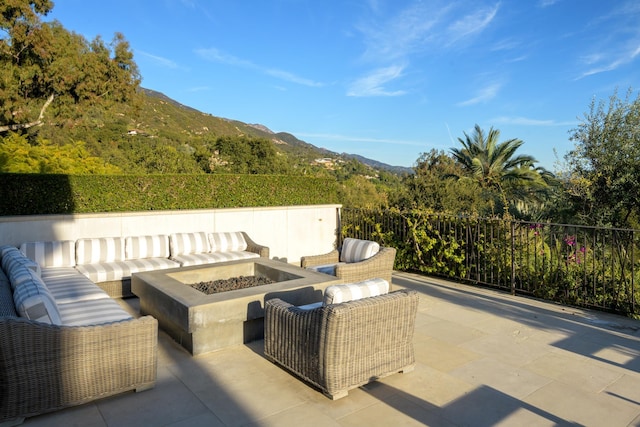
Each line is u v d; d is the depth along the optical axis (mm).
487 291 6770
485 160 20109
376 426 2811
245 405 3078
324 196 10266
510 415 2975
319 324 3154
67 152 11000
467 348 4270
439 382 3486
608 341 4500
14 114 15562
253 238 8906
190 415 2938
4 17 14742
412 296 3555
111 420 2865
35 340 2801
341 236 10070
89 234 7055
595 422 2898
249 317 4277
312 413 2969
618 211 10180
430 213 7848
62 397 2918
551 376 3627
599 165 10445
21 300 3037
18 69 15406
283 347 3582
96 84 17156
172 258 6902
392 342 3467
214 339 4098
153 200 7801
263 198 9188
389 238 8531
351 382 3211
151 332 3268
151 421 2855
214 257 6922
